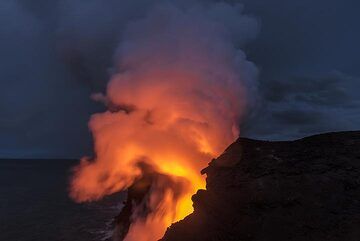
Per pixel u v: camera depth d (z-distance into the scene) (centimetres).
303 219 1465
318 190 1619
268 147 2094
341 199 1563
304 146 2075
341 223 1416
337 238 1343
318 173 1738
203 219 1603
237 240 1435
